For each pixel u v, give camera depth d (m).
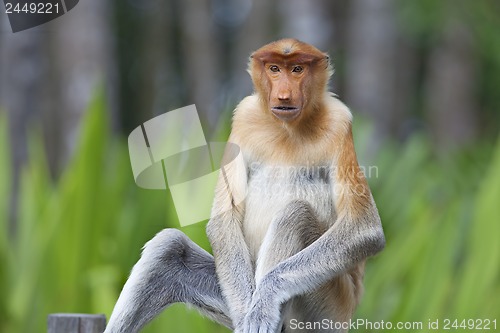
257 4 27.62
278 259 7.34
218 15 35.84
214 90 28.48
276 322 7.16
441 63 29.86
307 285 7.28
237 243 7.64
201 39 28.81
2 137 12.73
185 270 7.83
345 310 7.87
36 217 12.15
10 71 18.16
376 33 23.89
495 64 28.64
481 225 11.32
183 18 32.16
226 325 7.97
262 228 7.73
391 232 12.70
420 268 10.96
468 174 16.11
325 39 22.17
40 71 20.67
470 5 24.39
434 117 31.06
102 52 20.25
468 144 22.20
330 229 7.44
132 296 7.62
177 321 9.68
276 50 7.63
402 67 32.78
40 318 11.26
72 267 11.45
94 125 11.80
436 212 12.69
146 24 33.62
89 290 11.19
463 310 10.74
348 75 28.48
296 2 22.06
